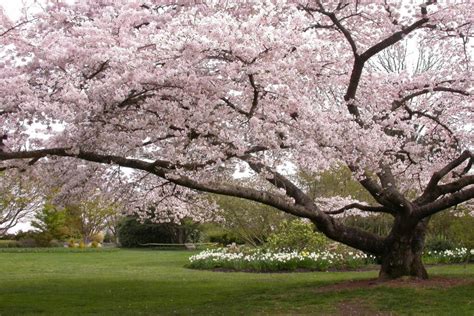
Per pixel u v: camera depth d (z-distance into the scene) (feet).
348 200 47.44
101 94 24.53
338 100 34.96
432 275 40.34
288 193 35.17
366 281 37.99
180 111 25.94
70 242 125.80
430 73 36.63
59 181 35.78
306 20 26.86
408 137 36.04
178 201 44.75
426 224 37.88
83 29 25.66
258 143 26.21
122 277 49.34
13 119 25.72
